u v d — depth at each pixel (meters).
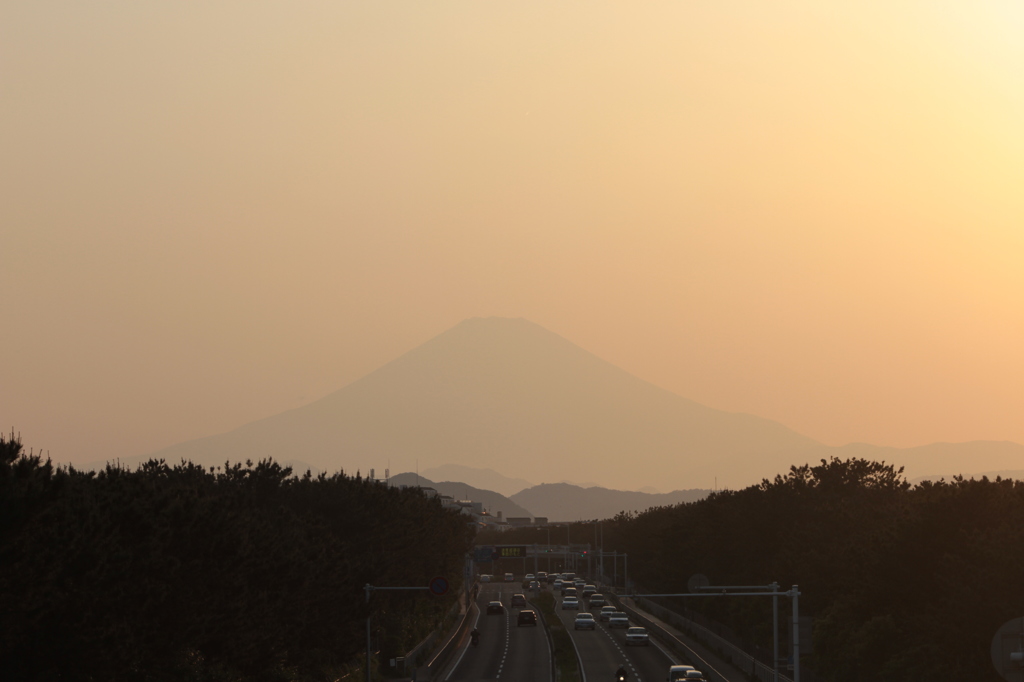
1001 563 112.75
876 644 134.88
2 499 76.94
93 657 88.94
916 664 123.88
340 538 196.50
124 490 109.12
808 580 187.00
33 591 82.31
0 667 84.81
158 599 104.88
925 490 170.88
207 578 122.25
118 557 96.12
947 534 134.25
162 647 109.06
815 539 194.00
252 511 154.12
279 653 139.38
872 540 149.12
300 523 172.75
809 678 166.38
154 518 109.00
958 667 114.00
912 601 138.12
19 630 82.19
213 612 117.31
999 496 135.38
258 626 130.38
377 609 188.75
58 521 90.69
